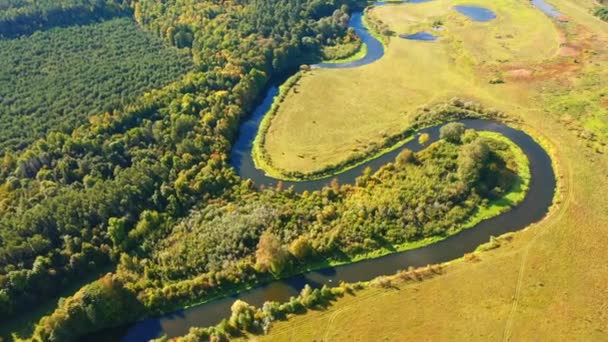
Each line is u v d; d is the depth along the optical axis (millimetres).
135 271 108625
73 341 97812
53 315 96000
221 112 156500
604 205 119500
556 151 138125
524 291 99312
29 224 110938
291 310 98438
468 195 123125
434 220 117188
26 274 103062
